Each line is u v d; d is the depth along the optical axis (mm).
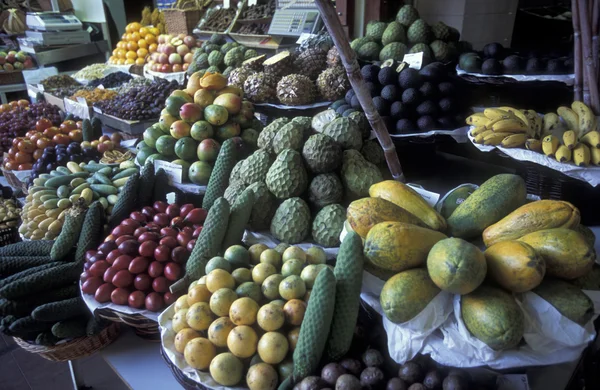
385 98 2920
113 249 1883
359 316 1474
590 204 2260
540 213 1296
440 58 3404
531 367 1170
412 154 3072
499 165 3434
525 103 3121
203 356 1365
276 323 1364
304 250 1783
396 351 1226
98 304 1763
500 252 1162
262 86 3371
